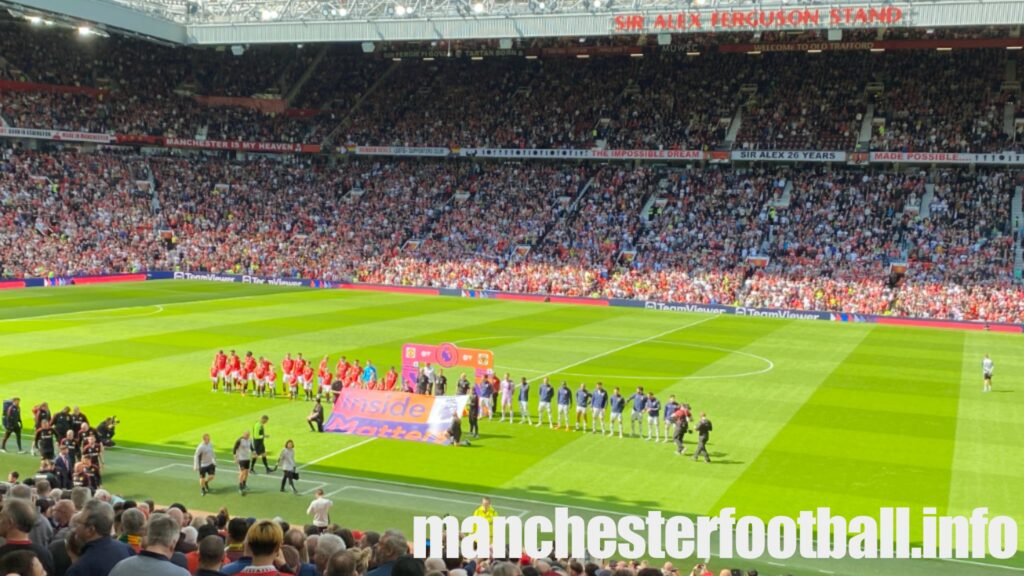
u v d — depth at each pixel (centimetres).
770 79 10425
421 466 3422
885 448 3719
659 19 7944
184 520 1559
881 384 5003
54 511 1400
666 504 3019
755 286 8412
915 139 9256
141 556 854
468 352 4184
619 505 3000
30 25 10212
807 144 9525
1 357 5141
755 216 9362
